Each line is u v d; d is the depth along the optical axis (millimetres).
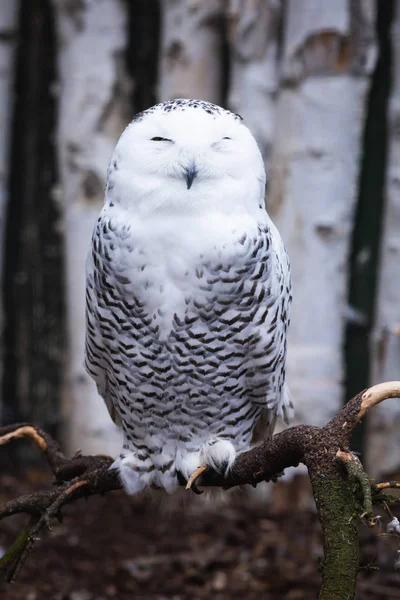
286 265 4609
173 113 4137
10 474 9500
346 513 3162
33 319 9945
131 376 4426
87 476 4227
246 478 4113
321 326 8750
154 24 9508
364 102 8742
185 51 9016
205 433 4547
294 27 8547
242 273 4125
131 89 9406
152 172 4074
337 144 8602
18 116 9812
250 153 4176
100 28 9086
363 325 9352
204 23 9000
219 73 9219
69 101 9172
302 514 8352
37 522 4000
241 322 4242
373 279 9398
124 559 7406
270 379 4492
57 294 9945
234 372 4395
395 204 8875
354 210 9148
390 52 9117
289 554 7539
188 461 4520
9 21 9414
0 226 9578
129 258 4113
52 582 6961
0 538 7695
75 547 7586
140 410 4520
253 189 4184
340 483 3242
